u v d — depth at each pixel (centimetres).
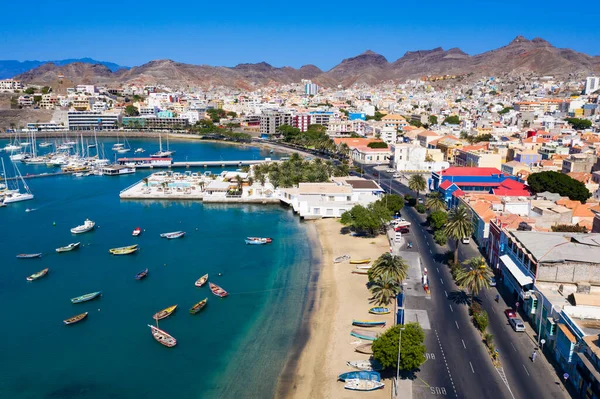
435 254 16525
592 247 11856
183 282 14912
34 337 11781
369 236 18775
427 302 12788
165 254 17375
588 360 8706
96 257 17125
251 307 13212
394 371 9956
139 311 13062
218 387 9856
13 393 9738
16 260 16850
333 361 10506
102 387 9906
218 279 15100
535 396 8975
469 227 14600
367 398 9212
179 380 10094
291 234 19500
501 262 14025
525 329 11312
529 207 17225
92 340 11638
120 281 15025
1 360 10825
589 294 10681
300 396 9475
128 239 19088
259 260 16650
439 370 9812
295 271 15588
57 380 10144
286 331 11894
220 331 11994
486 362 10056
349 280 14588
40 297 13950
